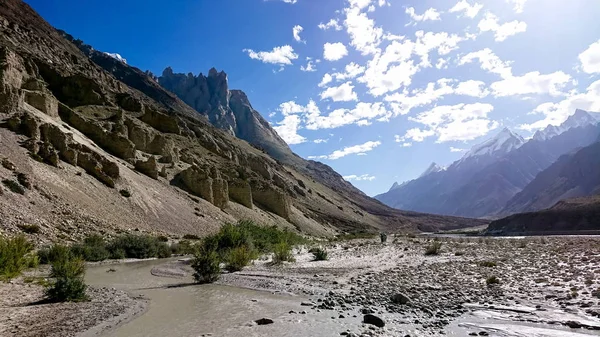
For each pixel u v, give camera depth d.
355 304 11.84
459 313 10.41
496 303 11.57
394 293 12.55
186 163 80.06
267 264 25.72
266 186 95.62
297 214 105.62
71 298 12.88
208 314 10.78
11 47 74.81
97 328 9.20
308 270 21.84
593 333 8.32
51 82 76.44
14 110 45.78
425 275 18.53
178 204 56.41
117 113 72.88
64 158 44.72
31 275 18.84
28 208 30.75
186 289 15.84
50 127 45.28
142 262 28.42
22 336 8.34
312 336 8.19
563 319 9.47
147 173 61.56
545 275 16.91
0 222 26.34
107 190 45.19
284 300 13.02
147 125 83.44
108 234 34.84
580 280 14.85
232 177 88.88
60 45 119.88
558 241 45.84
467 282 15.86
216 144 116.19
